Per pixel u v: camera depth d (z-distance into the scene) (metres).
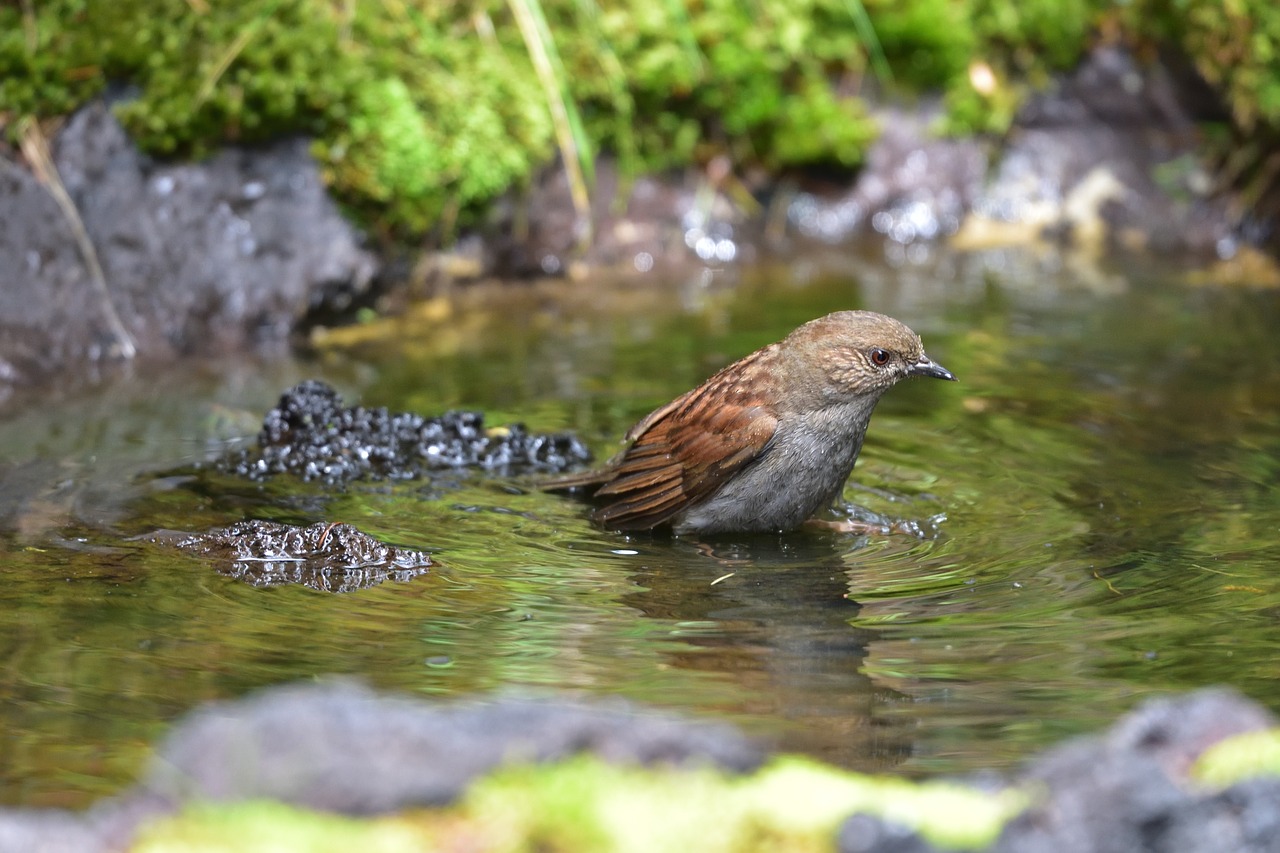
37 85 13.20
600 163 16.66
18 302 12.66
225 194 13.93
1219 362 12.98
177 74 13.62
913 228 17.86
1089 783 4.92
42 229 12.97
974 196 17.97
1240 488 9.98
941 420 11.60
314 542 8.78
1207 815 4.77
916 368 9.95
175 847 4.68
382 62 14.56
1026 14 17.84
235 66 13.80
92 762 6.00
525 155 15.58
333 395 11.17
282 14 14.19
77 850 4.73
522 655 7.30
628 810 4.87
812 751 6.14
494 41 15.55
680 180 17.20
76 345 12.83
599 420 11.57
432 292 15.23
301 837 4.71
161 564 8.55
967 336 13.83
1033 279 16.03
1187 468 10.42
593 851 4.73
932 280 15.99
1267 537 9.08
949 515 9.71
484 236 15.72
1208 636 7.57
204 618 7.72
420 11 15.16
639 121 16.86
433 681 6.89
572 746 5.09
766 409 9.67
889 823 4.85
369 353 13.48
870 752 6.15
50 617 7.68
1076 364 12.95
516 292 15.52
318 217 14.27
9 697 6.66
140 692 6.73
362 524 9.48
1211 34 17.03
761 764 5.26
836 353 9.66
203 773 4.96
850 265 16.72
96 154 13.42
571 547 9.29
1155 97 17.84
